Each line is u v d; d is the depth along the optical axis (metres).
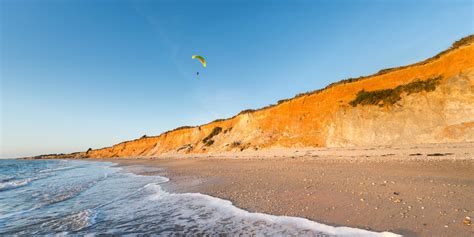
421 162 14.70
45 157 162.62
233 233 6.30
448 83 21.92
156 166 33.00
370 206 7.37
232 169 20.27
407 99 24.14
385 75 28.14
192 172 21.00
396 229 5.65
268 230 6.30
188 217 7.92
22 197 12.71
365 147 23.06
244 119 45.16
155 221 7.72
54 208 10.06
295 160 22.97
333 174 13.33
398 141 22.05
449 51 25.02
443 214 6.23
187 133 63.62
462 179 9.73
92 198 11.94
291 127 34.88
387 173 12.29
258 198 9.51
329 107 31.22
